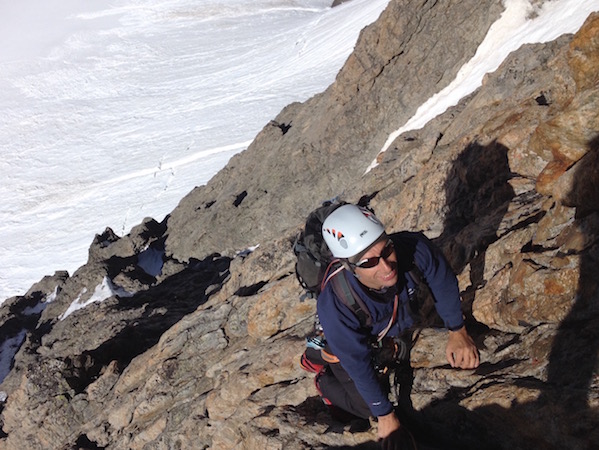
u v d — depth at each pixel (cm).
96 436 1152
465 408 415
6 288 10600
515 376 407
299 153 3203
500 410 395
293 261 1073
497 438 406
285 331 798
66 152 16312
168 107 17675
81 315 2892
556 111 636
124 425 1111
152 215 11919
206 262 3322
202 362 1028
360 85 3000
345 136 3036
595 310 399
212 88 18275
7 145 17275
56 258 11275
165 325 2095
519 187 661
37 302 4356
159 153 14725
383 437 412
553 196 488
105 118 17938
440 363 466
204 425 798
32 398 1566
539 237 482
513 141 740
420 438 450
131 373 1180
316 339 460
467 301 515
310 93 15138
